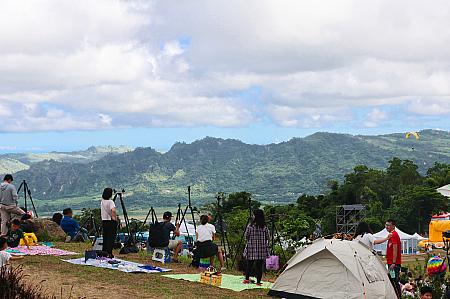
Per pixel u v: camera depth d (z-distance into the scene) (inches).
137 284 522.3
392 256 538.9
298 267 527.8
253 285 575.5
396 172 4471.0
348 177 4106.8
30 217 837.2
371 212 3462.1
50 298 396.5
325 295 502.9
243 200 2305.6
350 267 498.0
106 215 657.0
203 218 664.4
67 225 874.1
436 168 4845.0
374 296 496.7
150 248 741.9
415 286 652.7
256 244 576.7
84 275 546.6
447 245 744.3
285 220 1000.2
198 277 590.9
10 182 791.7
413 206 3289.9
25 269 560.1
